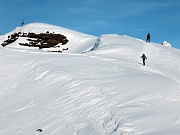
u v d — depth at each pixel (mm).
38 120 15414
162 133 10906
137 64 29438
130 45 41062
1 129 15344
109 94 16484
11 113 17359
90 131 12539
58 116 15195
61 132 13445
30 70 24266
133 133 11047
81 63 24938
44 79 21422
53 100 17453
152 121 12320
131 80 19266
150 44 45031
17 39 62656
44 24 67500
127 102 15031
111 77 20312
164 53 39625
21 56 28906
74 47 59375
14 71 24766
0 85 22500
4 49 31891
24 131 14531
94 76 20531
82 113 14758
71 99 16906
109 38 46875
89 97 16547
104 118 13469
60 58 26984
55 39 61562
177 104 14844
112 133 11523
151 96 15938
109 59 29078
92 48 51656
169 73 28828
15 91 21094
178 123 12203
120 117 12930
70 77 20281
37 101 18125
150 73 24359
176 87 18250
